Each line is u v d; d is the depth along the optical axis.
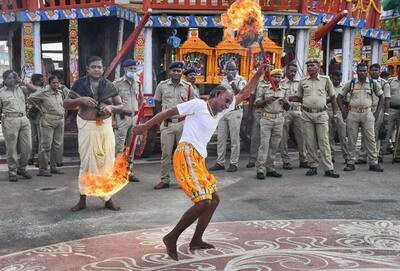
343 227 5.24
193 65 9.79
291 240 4.79
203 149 4.35
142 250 4.53
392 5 13.10
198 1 9.62
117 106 6.04
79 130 5.95
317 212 5.87
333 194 6.83
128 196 6.79
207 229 5.17
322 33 10.34
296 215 5.74
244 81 8.48
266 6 9.88
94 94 5.94
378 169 8.59
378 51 13.65
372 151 8.64
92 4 10.43
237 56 9.77
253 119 8.77
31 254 4.45
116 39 11.79
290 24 10.00
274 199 6.54
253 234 4.99
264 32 10.02
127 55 11.16
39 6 10.31
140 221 5.53
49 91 8.06
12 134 7.71
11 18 10.45
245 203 6.32
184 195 6.83
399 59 14.77
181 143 4.34
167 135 7.15
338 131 9.23
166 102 7.34
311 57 10.41
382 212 5.87
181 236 4.95
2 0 10.48
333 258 4.28
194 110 4.32
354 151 8.72
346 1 11.19
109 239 4.87
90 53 12.33
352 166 8.69
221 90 4.32
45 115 8.08
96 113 5.86
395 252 4.44
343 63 11.80
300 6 9.98
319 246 4.61
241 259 4.26
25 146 7.88
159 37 11.04
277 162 9.66
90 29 12.27
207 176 4.34
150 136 9.76
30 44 10.45
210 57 9.78
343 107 8.69
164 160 7.22
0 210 6.04
